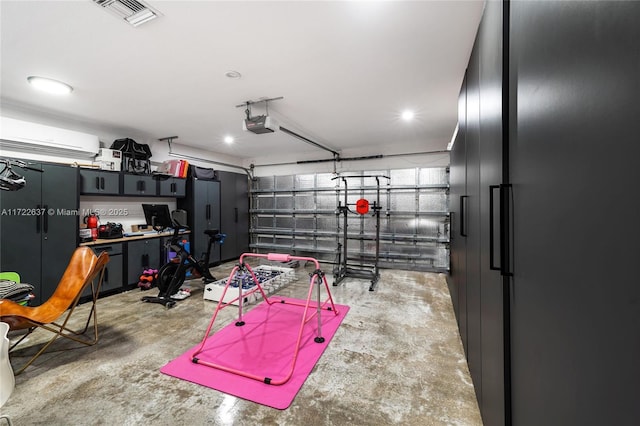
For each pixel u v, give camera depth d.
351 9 1.87
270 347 2.63
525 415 0.99
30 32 2.08
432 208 5.85
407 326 3.09
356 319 3.28
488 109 1.49
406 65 2.64
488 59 1.49
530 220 0.94
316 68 2.69
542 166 0.84
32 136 3.63
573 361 0.67
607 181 0.55
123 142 4.69
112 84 3.01
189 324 3.17
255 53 2.41
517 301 1.07
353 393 2.00
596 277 0.58
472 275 2.04
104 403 1.89
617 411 0.52
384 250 6.15
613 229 0.53
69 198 3.82
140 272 4.61
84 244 3.93
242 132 5.08
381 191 6.21
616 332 0.52
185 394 1.98
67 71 2.71
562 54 0.71
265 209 7.39
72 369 2.28
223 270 5.82
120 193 4.54
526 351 0.98
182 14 1.89
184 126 4.67
